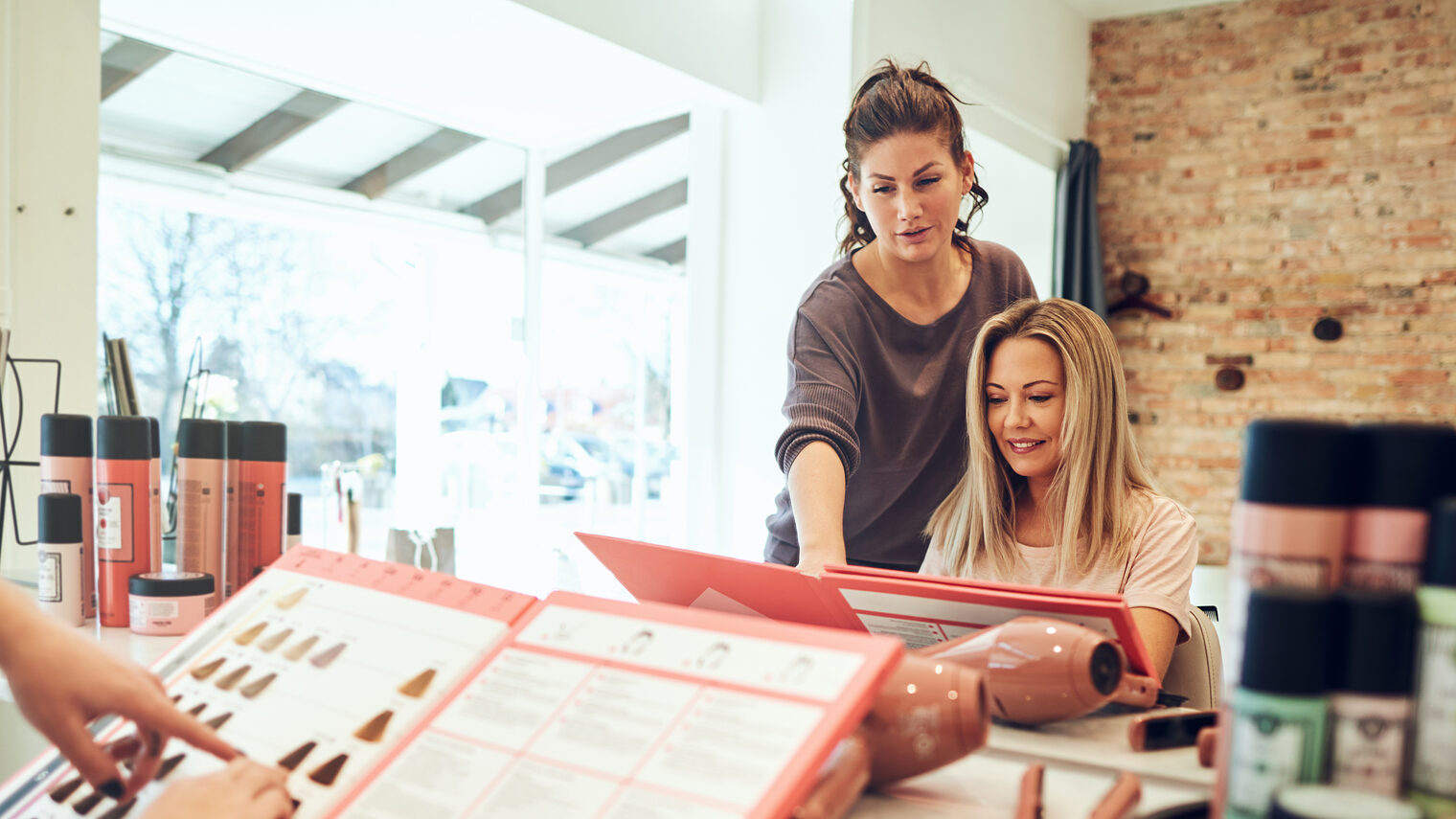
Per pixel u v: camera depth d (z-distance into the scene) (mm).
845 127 1675
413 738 598
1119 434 1346
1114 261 4562
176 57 3166
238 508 1160
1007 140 3924
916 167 1563
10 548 1944
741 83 3260
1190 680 1229
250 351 3756
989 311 1726
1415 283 4082
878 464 1752
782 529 1803
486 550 4090
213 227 3607
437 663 646
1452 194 4020
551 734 562
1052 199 4473
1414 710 466
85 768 634
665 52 3016
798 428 1549
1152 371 4492
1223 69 4359
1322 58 4199
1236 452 4359
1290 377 4273
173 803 550
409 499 4117
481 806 536
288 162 3623
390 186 3867
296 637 715
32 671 625
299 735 631
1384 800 456
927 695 589
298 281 3852
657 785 505
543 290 4031
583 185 3873
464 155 4020
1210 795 611
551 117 3787
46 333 2076
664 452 3555
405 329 4070
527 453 4012
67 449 1179
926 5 3336
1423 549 473
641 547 827
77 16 2121
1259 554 492
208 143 3391
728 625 579
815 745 486
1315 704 469
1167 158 4461
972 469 1421
